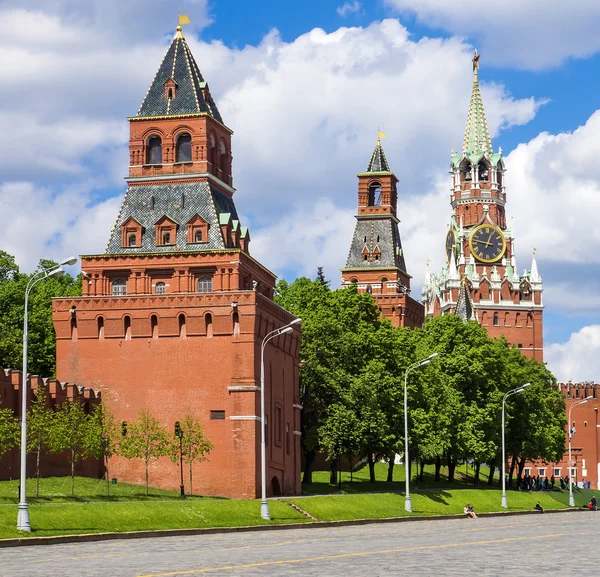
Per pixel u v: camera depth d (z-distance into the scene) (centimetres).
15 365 12562
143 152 11412
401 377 12850
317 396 12456
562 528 9094
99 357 10569
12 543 6309
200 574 4616
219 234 11044
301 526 8750
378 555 5734
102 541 6831
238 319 10344
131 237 11194
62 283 15012
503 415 13700
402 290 18538
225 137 11938
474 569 4944
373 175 18525
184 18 11962
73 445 9012
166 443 9844
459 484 15088
